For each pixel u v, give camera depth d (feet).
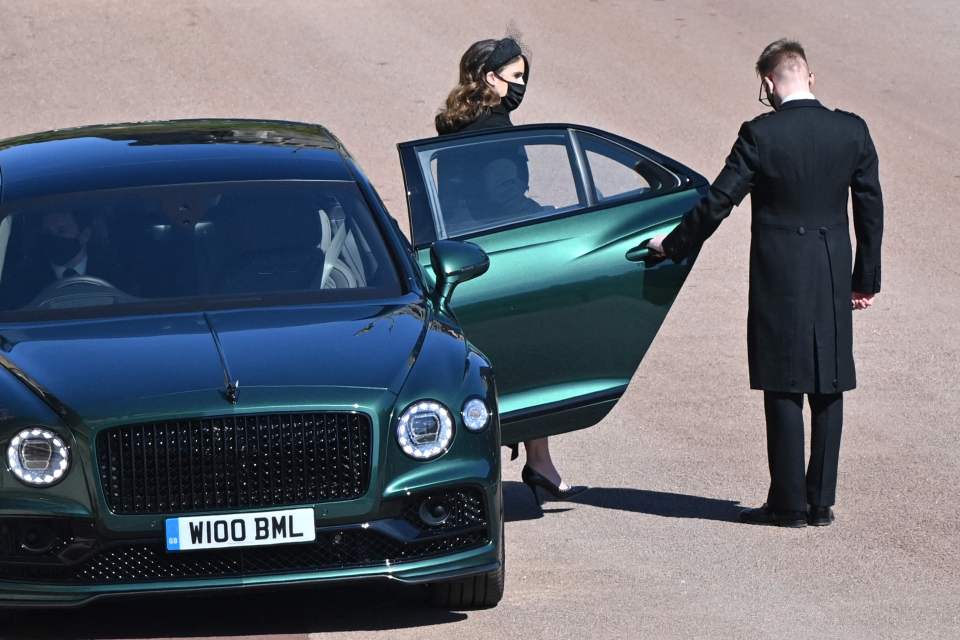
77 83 231.30
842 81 235.61
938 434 107.14
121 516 63.87
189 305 73.87
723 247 171.01
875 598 73.61
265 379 65.77
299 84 231.09
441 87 229.86
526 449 93.09
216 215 78.54
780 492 86.94
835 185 87.56
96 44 250.78
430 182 87.66
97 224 77.66
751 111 220.43
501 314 85.76
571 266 86.43
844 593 74.54
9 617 69.31
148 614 71.26
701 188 89.92
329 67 239.50
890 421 110.83
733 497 94.17
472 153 88.17
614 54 249.14
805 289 86.89
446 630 68.54
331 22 264.93
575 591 75.10
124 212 78.38
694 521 88.84
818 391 86.48
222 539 64.23
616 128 210.38
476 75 97.30
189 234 77.41
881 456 101.65
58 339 69.82
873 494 93.20
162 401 64.44
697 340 137.39
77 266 75.61
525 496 97.45
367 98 224.12
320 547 65.51
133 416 63.98
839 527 86.69
